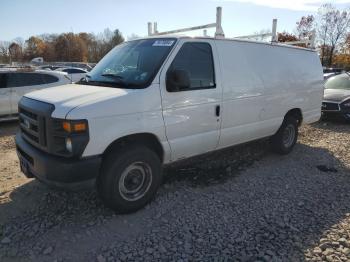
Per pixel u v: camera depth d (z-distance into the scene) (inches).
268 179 203.2
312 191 186.1
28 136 157.3
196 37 175.2
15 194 175.0
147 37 183.8
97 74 176.2
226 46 191.3
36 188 181.9
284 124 243.6
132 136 151.9
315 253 127.3
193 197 175.0
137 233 140.4
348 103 363.6
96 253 126.7
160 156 168.2
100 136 137.3
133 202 155.3
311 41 275.3
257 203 169.6
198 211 159.9
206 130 181.2
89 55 3201.3
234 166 224.8
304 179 204.2
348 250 129.6
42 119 139.6
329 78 442.3
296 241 134.9
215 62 182.7
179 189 184.2
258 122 216.2
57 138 135.5
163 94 157.0
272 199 174.6
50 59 3041.3
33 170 147.2
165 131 160.7
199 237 137.6
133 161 151.0
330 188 190.7
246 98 202.2
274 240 135.6
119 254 126.0
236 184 194.1
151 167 158.9
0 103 363.6
